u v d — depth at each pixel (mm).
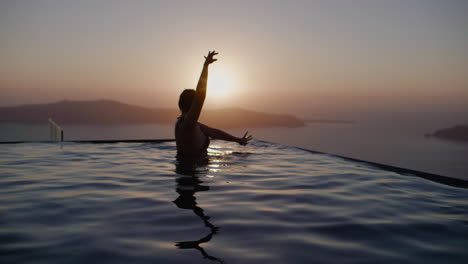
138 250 1137
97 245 1179
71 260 1053
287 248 1174
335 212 1632
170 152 3766
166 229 1354
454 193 2055
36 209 1627
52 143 4535
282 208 1689
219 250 1146
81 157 3387
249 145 4422
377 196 1966
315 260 1078
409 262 1070
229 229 1364
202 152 3434
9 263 1025
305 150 3939
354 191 2088
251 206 1719
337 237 1292
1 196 1875
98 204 1724
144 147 4195
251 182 2301
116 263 1035
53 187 2105
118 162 3072
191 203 1761
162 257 1083
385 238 1287
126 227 1375
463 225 1446
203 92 2719
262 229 1372
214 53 2619
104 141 4734
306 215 1576
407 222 1486
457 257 1110
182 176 2471
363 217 1555
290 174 2600
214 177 2453
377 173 2678
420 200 1881
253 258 1085
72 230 1333
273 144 4520
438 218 1549
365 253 1140
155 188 2098
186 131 3113
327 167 2936
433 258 1103
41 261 1043
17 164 2969
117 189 2062
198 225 1410
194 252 1127
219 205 1729
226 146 4293
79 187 2111
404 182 2357
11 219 1471
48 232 1308
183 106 3295
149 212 1590
